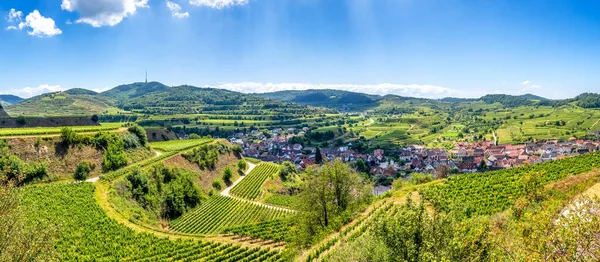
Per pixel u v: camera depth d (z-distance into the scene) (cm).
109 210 7550
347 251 3116
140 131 12462
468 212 5325
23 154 8475
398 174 16662
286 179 15812
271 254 5984
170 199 9612
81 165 9088
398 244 2262
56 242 5812
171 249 6262
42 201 7038
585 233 1727
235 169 15425
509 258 2050
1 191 2705
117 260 5650
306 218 5666
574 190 5153
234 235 7569
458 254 2055
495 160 16775
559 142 19700
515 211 3806
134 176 9269
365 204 6688
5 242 2461
